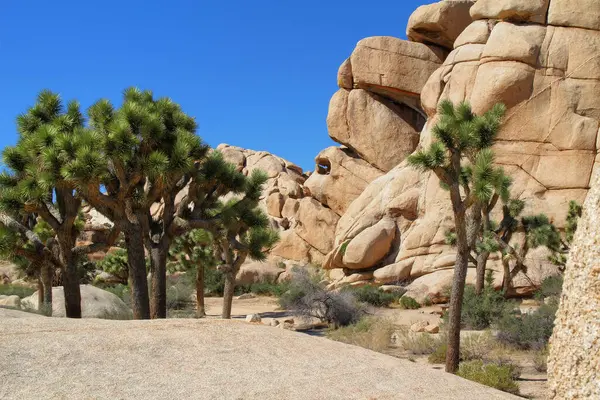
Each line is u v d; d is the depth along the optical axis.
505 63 24.80
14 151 11.62
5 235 11.65
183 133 12.38
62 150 10.92
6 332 4.98
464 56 26.50
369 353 5.55
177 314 21.67
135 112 11.59
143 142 11.77
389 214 27.89
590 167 23.36
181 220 12.76
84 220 18.92
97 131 11.58
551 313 13.11
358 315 18.14
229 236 13.73
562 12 25.05
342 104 33.88
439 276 23.55
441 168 9.96
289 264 34.28
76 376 4.11
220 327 5.78
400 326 16.91
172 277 31.58
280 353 5.11
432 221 25.73
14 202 11.30
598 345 3.17
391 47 33.09
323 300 18.23
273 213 39.41
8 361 4.24
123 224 11.76
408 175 28.20
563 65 24.52
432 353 12.25
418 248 25.73
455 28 32.44
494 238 18.69
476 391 4.70
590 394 3.16
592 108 23.98
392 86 32.84
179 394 3.94
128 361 4.52
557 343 3.46
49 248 12.28
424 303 22.69
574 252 3.46
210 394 3.99
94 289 16.41
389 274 25.73
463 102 10.43
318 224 34.03
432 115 28.11
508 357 11.77
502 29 25.44
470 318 16.05
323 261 33.12
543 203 23.33
